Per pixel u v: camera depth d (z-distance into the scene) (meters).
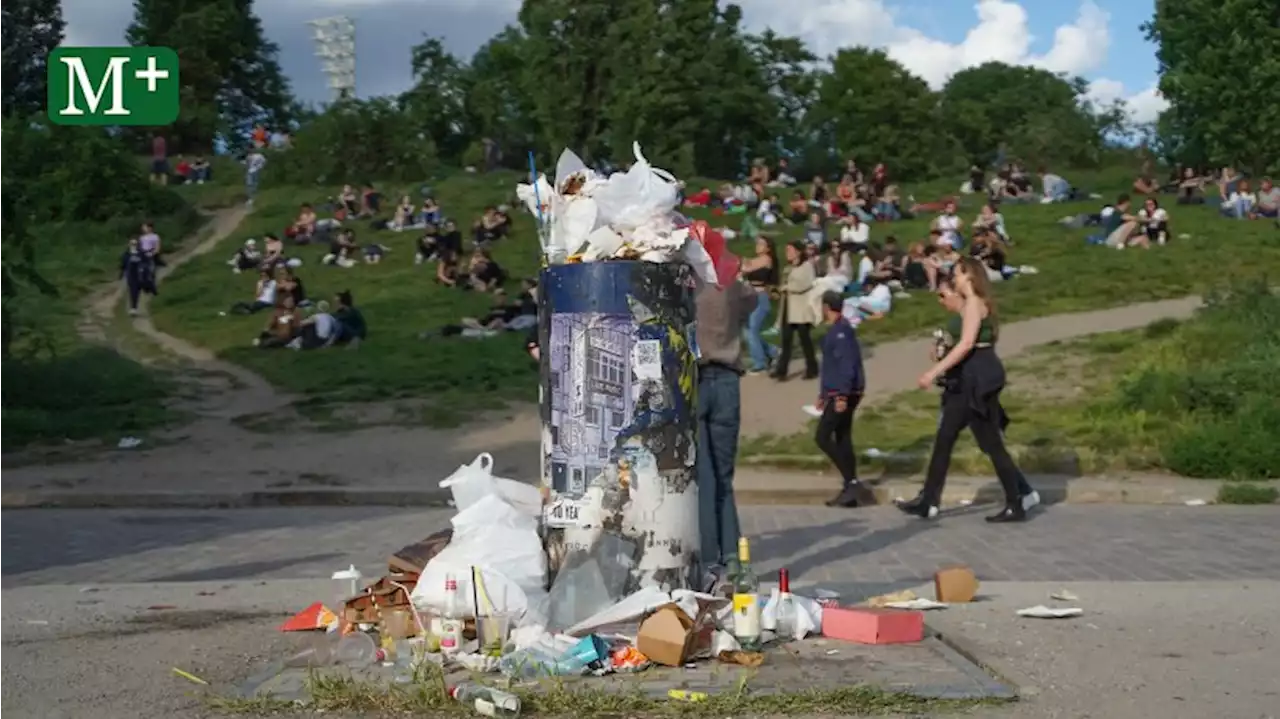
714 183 44.19
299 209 41.97
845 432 13.32
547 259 6.96
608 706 5.57
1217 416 16.14
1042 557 10.20
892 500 13.73
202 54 73.31
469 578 6.48
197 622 7.72
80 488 14.86
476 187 44.47
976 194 41.34
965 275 12.16
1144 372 17.67
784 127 62.94
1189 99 51.25
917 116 65.31
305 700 5.78
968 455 15.02
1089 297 24.42
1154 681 6.12
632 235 6.81
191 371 22.78
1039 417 17.11
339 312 24.50
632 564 6.63
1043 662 6.46
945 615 7.61
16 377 20.88
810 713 5.59
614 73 55.34
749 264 20.09
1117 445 15.56
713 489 8.84
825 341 13.26
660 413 6.68
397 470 15.77
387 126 48.88
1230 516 12.48
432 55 70.06
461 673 6.11
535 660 6.09
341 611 7.36
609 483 6.63
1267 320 19.83
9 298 22.53
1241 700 5.82
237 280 32.16
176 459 16.55
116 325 28.11
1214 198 36.88
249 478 15.37
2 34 64.94
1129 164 65.12
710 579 7.42
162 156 49.62
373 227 37.09
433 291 29.22
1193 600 8.07
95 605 8.26
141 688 6.17
